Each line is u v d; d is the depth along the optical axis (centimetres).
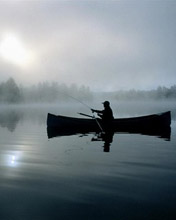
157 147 786
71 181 456
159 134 1095
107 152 711
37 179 470
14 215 333
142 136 1036
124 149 755
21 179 471
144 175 485
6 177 483
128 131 1199
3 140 958
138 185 432
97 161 600
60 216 330
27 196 391
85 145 831
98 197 385
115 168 536
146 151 720
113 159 621
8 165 572
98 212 340
